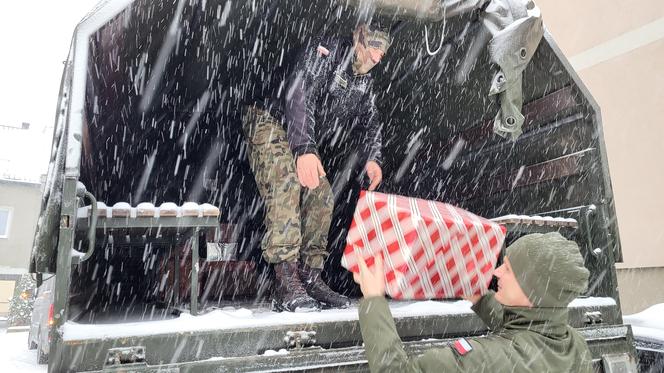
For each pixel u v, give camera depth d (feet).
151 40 7.28
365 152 8.38
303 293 6.32
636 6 17.17
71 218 4.27
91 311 7.85
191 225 5.20
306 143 6.53
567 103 7.70
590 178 7.47
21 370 18.98
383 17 7.79
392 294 4.18
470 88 9.49
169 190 11.73
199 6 7.12
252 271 11.24
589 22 18.86
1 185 68.74
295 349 4.65
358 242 4.19
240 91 10.77
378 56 7.43
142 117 10.00
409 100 11.06
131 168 10.80
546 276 3.74
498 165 9.47
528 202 8.75
